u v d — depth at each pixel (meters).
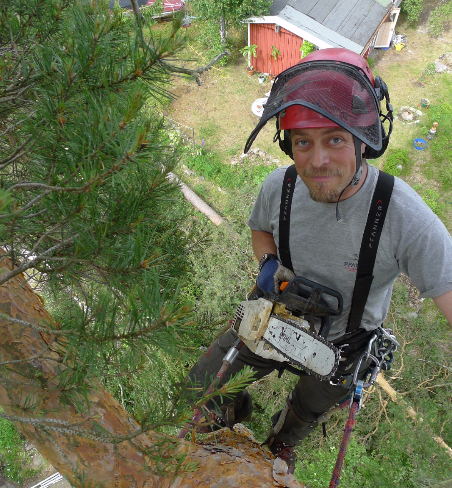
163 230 2.12
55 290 1.85
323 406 2.45
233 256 10.65
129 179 1.52
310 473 8.23
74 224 1.34
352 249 1.82
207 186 13.58
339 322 2.08
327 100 1.45
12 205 1.35
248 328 1.87
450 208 12.93
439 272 1.67
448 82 15.68
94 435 1.26
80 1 1.62
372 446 9.42
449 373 10.11
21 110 1.90
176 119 14.89
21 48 1.93
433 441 8.12
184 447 1.71
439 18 17.20
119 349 1.27
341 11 14.98
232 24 15.64
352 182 1.62
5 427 9.71
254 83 15.80
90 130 1.25
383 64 16.52
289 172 1.91
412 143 14.22
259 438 9.18
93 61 1.43
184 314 1.14
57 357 1.58
